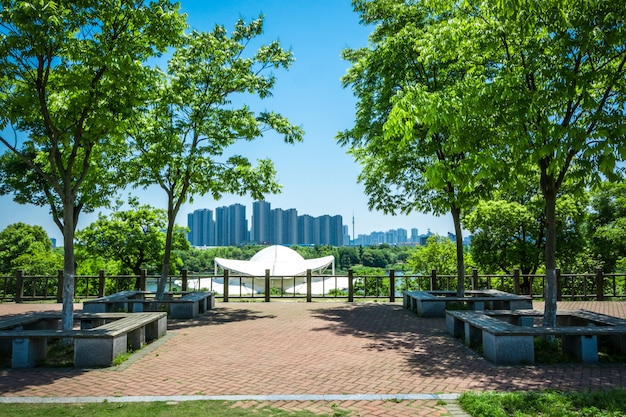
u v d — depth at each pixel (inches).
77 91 316.2
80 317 348.8
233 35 536.4
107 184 515.8
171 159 478.0
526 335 275.3
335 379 246.1
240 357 301.1
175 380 245.0
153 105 493.7
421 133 459.8
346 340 359.3
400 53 482.3
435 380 241.6
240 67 528.4
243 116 522.6
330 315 505.0
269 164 553.0
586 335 276.7
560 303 587.2
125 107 326.0
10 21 283.7
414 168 539.5
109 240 1051.9
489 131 311.3
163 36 350.3
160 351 320.5
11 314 493.0
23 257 1333.7
